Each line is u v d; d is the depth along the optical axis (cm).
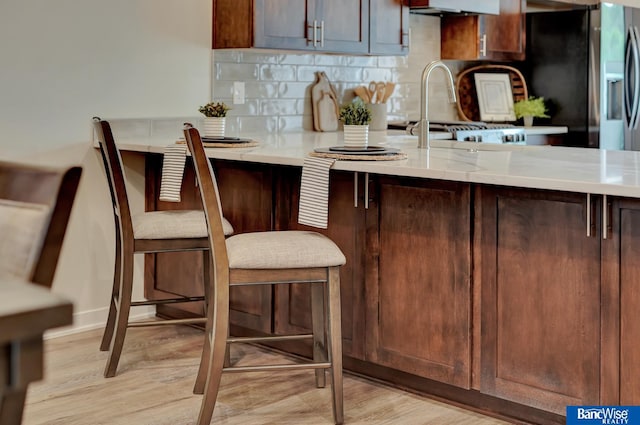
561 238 249
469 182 267
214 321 258
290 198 327
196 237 317
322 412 280
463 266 273
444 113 559
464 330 275
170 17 402
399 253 292
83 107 373
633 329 236
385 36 459
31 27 352
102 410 282
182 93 411
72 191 119
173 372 323
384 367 307
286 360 335
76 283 381
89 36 372
